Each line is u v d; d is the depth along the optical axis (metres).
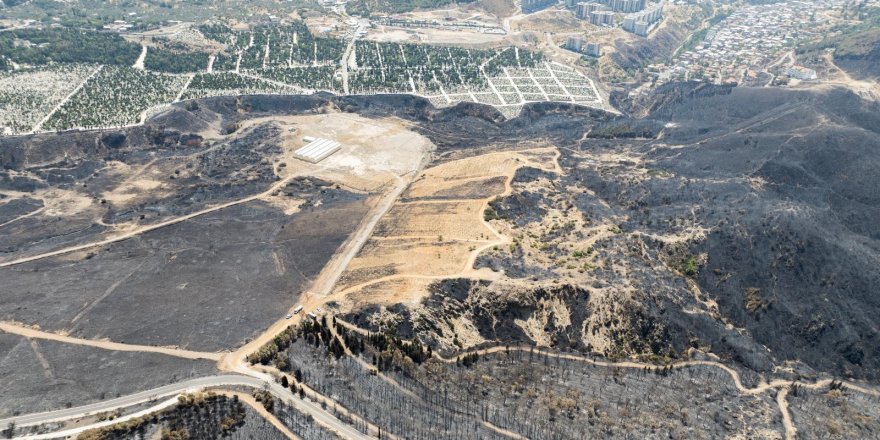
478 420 155.25
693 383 175.62
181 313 196.38
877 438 161.00
